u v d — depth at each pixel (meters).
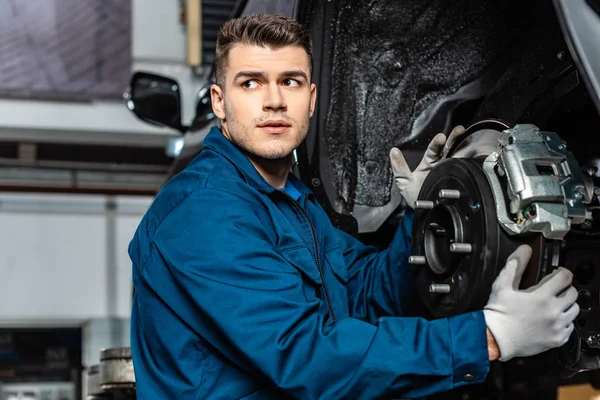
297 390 1.30
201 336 1.45
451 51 2.01
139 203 9.27
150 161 8.48
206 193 1.45
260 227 1.44
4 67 7.50
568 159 1.32
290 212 1.58
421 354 1.28
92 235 9.20
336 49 1.96
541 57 1.70
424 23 1.99
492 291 1.30
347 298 1.68
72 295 9.13
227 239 1.39
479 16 1.96
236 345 1.33
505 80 1.80
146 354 1.55
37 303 9.06
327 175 1.96
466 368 1.28
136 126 7.66
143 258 1.51
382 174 1.99
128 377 2.33
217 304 1.35
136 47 6.98
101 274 9.20
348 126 1.98
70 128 7.57
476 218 1.34
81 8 7.58
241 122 1.51
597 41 1.21
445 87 2.02
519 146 1.31
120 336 9.20
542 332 1.26
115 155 8.41
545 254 1.29
